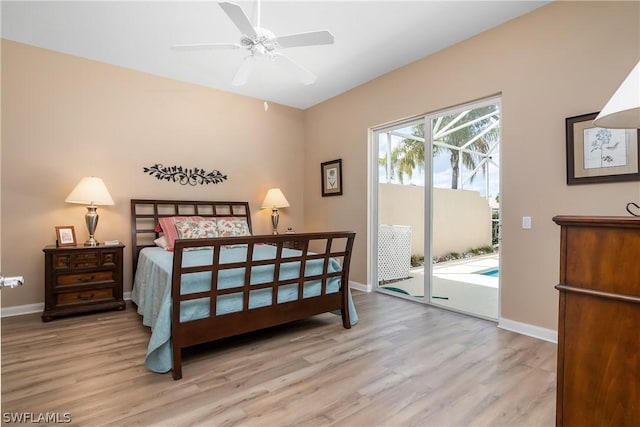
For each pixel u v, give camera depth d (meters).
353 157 4.68
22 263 3.42
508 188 3.01
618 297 1.08
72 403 1.84
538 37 2.81
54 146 3.59
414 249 4.03
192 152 4.50
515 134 2.96
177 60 3.80
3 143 3.33
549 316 2.75
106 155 3.89
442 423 1.68
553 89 2.73
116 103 3.95
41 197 3.52
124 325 3.09
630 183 2.35
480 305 3.56
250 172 5.02
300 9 2.81
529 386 2.03
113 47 3.51
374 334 2.90
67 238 3.53
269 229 5.21
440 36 3.28
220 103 4.73
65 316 3.32
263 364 2.32
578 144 2.58
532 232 2.86
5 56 3.33
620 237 1.09
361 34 3.22
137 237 4.06
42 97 3.52
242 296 2.52
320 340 2.77
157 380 2.10
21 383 2.05
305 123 5.57
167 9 2.84
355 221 4.66
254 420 1.70
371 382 2.08
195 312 2.29
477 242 3.46
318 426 1.66
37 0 2.71
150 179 4.18
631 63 2.35
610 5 2.44
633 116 1.25
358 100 4.57
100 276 3.46
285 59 2.60
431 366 2.29
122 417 1.72
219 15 2.93
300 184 5.56
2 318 3.26
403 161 4.16
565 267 1.21
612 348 1.10
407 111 3.91
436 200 3.81
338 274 3.07
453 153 3.63
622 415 1.08
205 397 1.91
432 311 3.59
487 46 3.16
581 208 2.58
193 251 3.66
